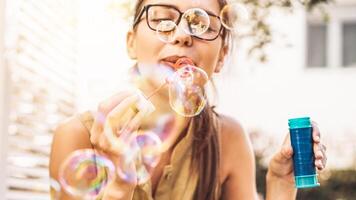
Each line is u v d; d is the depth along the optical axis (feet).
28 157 12.60
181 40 6.56
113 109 6.20
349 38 29.96
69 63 14.87
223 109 27.14
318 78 28.73
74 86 15.07
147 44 6.72
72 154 6.74
